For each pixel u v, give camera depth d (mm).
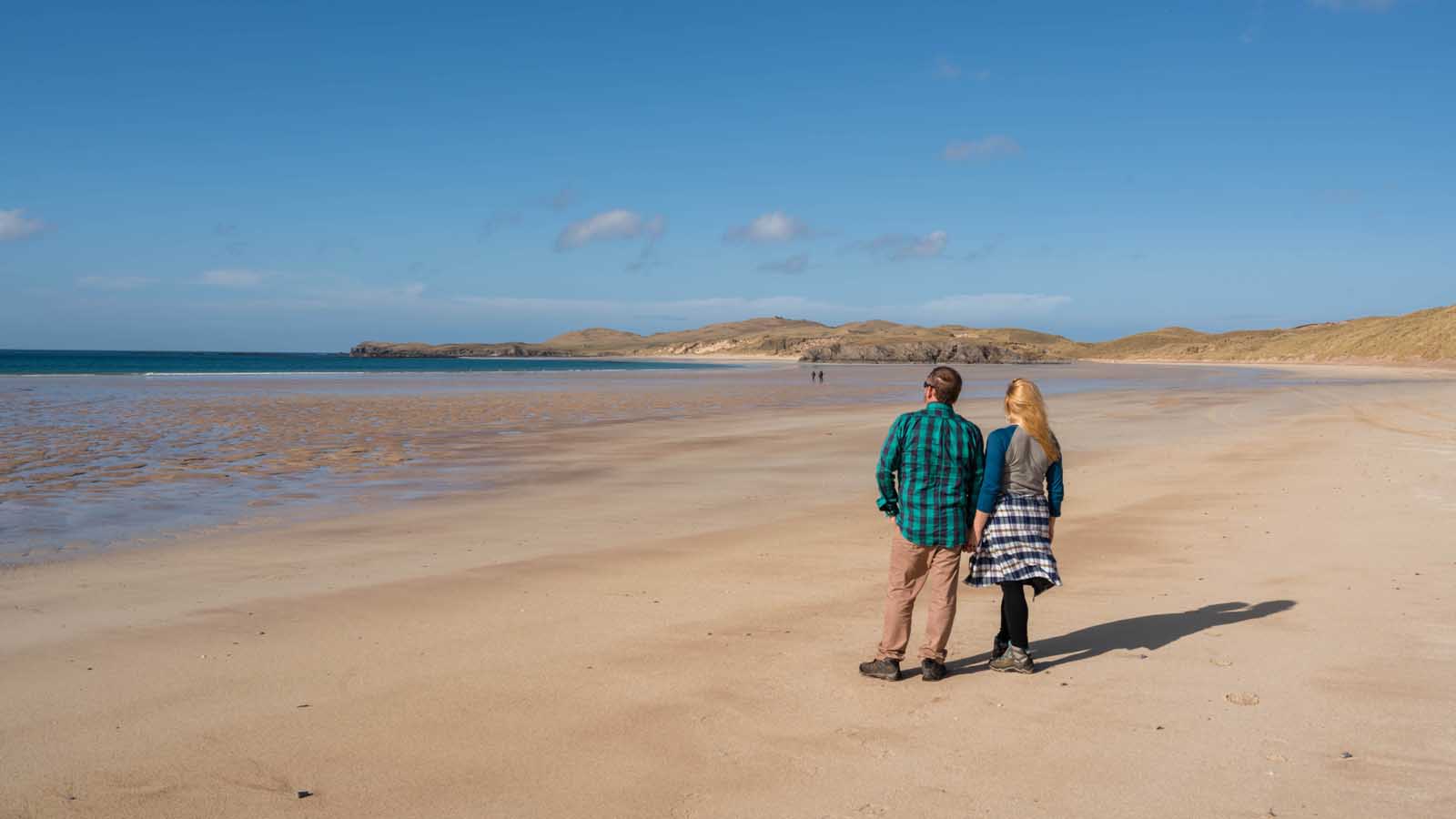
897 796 3777
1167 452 17516
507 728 4547
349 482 14398
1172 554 8695
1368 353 120688
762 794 3814
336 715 4723
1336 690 4930
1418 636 5867
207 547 9477
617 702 4906
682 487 13820
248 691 5102
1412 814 3541
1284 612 6523
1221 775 3916
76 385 49719
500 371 101125
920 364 188125
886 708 4797
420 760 4176
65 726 4586
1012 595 5273
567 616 6672
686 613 6738
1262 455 16719
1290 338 168500
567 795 3822
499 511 11695
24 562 8742
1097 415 28375
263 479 14781
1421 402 32281
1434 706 4656
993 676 5297
